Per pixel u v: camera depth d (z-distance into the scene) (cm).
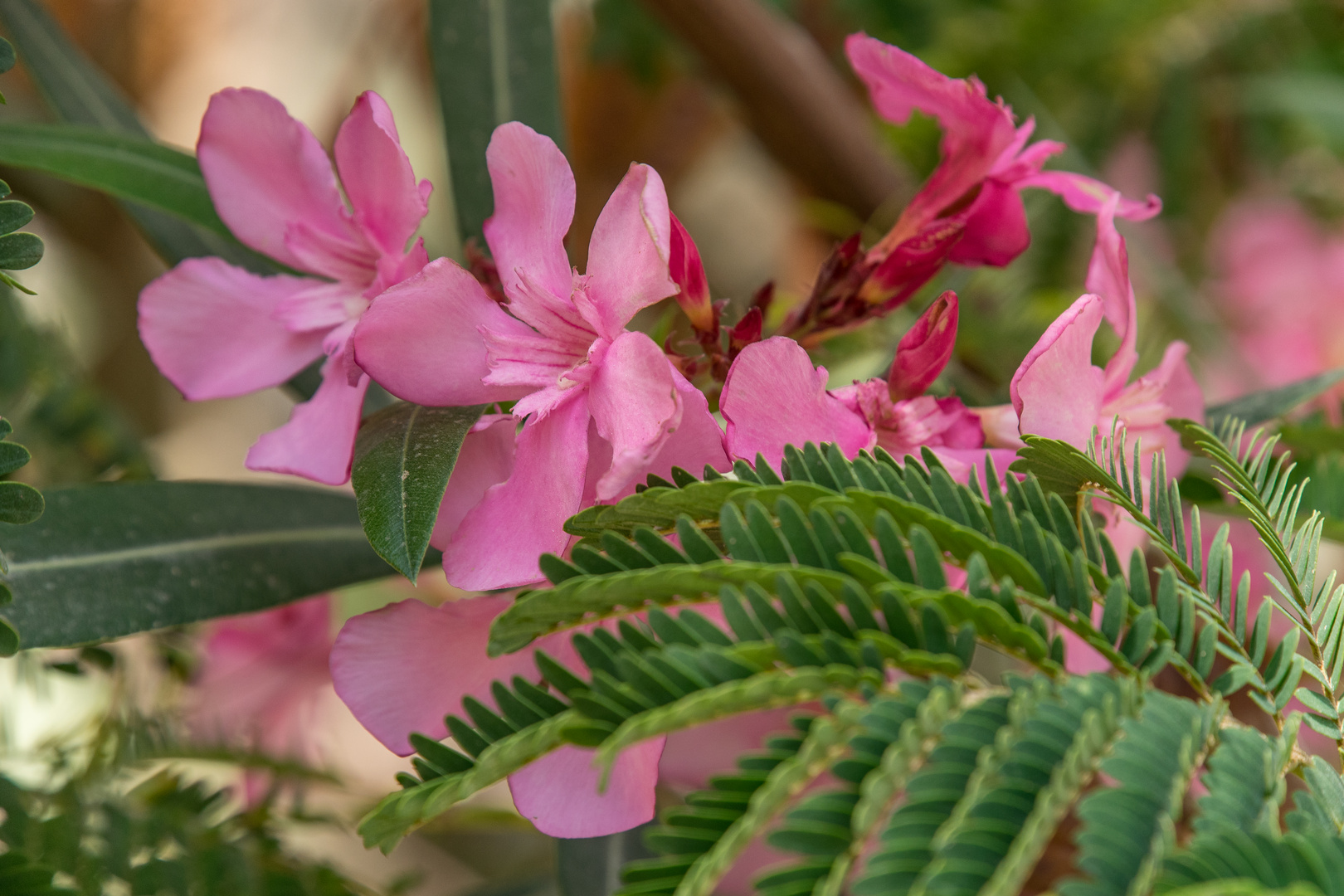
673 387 39
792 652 36
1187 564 39
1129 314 42
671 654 36
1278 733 38
